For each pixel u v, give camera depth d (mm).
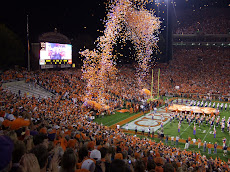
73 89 45500
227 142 28703
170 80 67812
